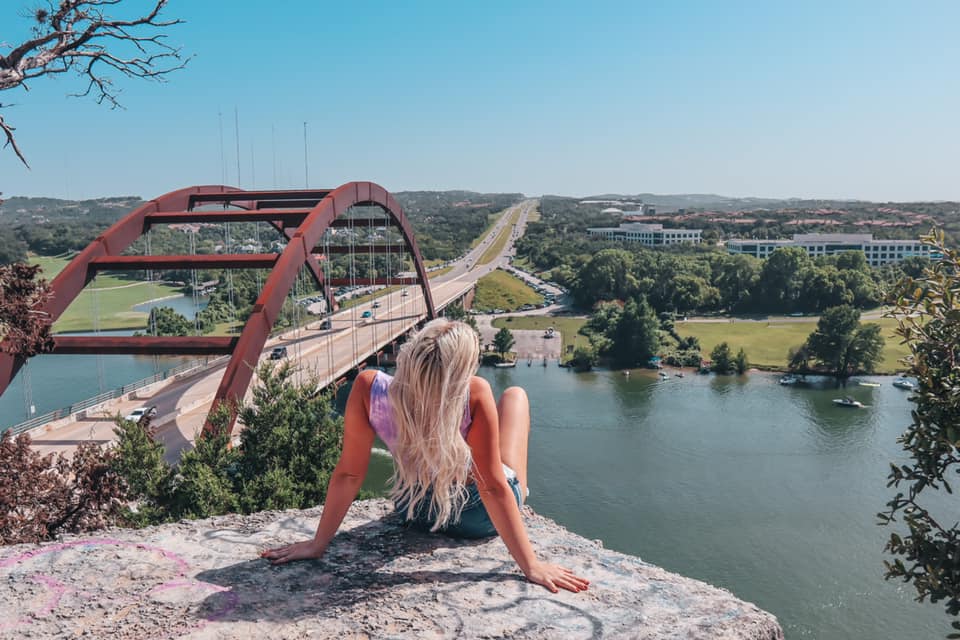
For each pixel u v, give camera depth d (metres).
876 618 29.95
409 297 122.19
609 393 72.25
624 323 89.50
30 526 12.89
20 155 12.34
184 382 47.78
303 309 101.38
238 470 16.25
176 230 184.50
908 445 6.61
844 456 49.94
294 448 16.39
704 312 127.50
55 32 12.40
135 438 14.98
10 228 188.12
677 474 46.66
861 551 35.62
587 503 42.19
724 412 63.38
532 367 88.12
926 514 6.57
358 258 155.50
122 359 88.94
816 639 28.62
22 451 13.52
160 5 13.16
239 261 31.12
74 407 37.53
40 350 13.88
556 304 138.38
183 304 141.12
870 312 120.19
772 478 45.75
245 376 26.44
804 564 34.59
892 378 79.00
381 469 42.97
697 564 34.91
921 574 6.46
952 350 6.46
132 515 14.53
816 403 66.94
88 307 138.62
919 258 131.38
